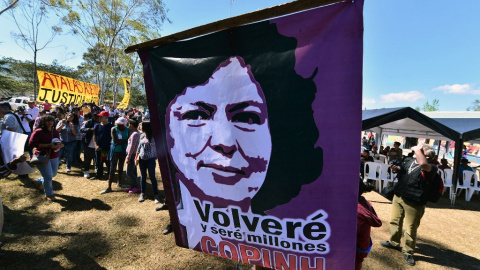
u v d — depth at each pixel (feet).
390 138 64.13
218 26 4.27
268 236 4.73
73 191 15.64
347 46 3.60
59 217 12.12
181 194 5.49
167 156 5.49
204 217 5.30
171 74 5.10
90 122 18.99
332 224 4.17
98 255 9.35
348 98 3.70
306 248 4.45
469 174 21.72
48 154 13.24
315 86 3.89
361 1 3.46
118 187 16.99
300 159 4.18
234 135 4.68
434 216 16.30
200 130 5.00
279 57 4.07
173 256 9.53
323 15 3.67
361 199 6.23
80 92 38.65
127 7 65.00
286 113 4.16
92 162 23.44
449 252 11.25
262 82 4.27
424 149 9.52
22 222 11.33
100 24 66.44
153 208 13.87
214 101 4.77
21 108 21.91
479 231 13.96
